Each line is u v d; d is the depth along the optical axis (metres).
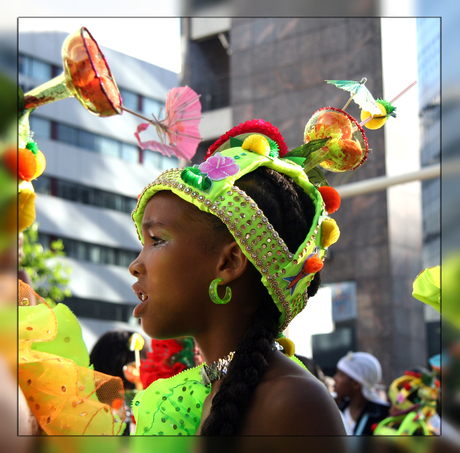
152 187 1.14
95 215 17.05
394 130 10.62
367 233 11.27
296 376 1.03
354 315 11.13
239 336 1.11
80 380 1.20
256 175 1.14
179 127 1.26
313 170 1.30
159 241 1.11
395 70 8.12
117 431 1.19
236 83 10.64
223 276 1.08
